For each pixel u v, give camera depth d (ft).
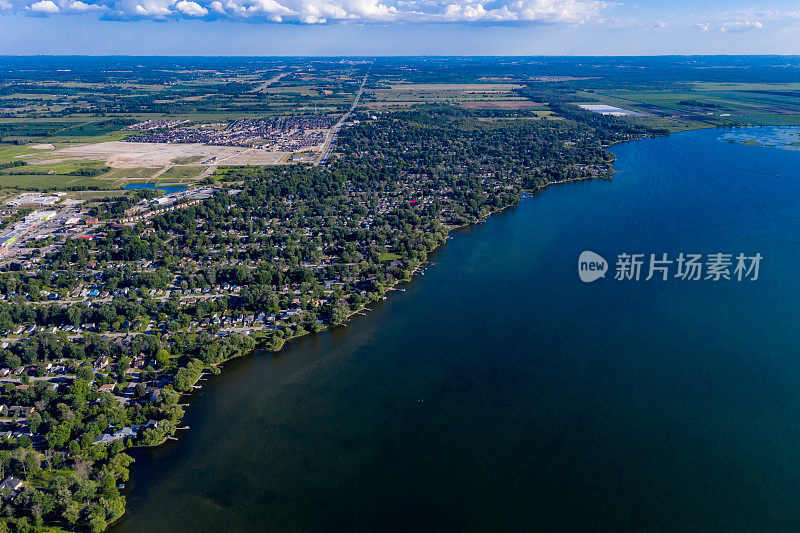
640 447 586.45
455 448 589.32
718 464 561.43
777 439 592.19
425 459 574.97
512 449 586.86
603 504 517.14
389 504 520.83
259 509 515.50
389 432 614.75
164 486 541.34
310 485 542.98
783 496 521.24
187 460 574.15
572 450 584.40
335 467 565.53
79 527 484.33
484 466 564.71
